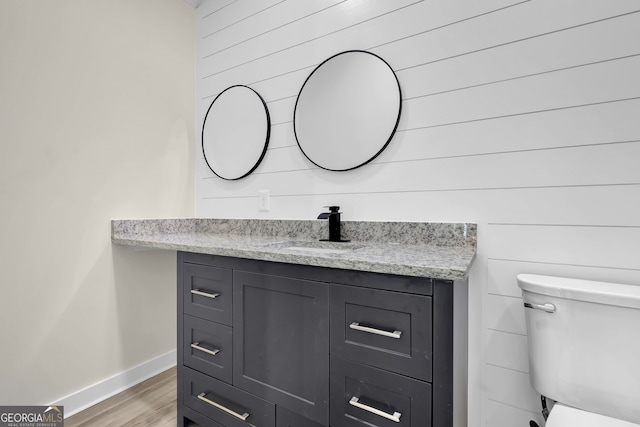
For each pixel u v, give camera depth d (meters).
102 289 1.70
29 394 1.44
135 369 1.85
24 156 1.42
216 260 1.32
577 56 1.13
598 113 1.09
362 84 1.54
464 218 1.31
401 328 0.91
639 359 0.86
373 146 1.51
